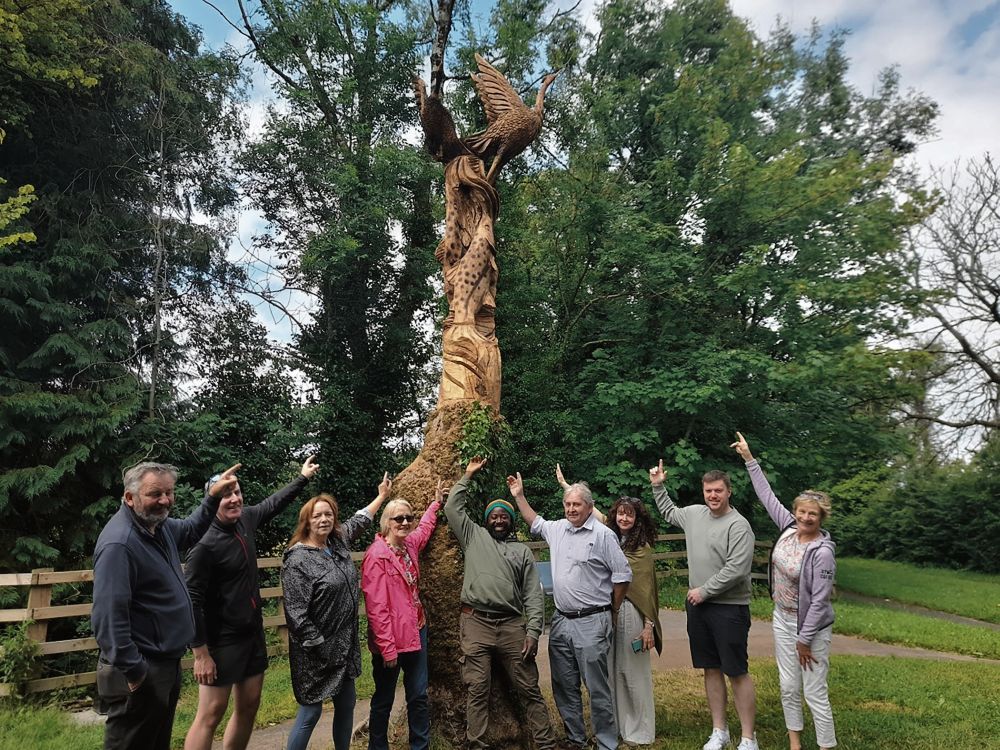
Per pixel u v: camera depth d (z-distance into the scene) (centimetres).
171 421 1198
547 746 418
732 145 1381
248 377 1421
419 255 1501
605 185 1451
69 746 470
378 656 416
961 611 1250
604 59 1728
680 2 1712
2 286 1026
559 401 1413
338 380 1419
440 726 482
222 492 366
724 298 1373
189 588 363
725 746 446
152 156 1326
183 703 619
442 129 628
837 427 1286
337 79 1505
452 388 557
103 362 1122
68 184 1191
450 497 474
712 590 441
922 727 489
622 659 468
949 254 1750
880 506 2238
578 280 1492
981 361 1777
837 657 725
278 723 541
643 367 1362
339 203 1413
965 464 2084
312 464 450
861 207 1272
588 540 446
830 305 1310
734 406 1294
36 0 971
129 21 1218
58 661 847
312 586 380
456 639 487
